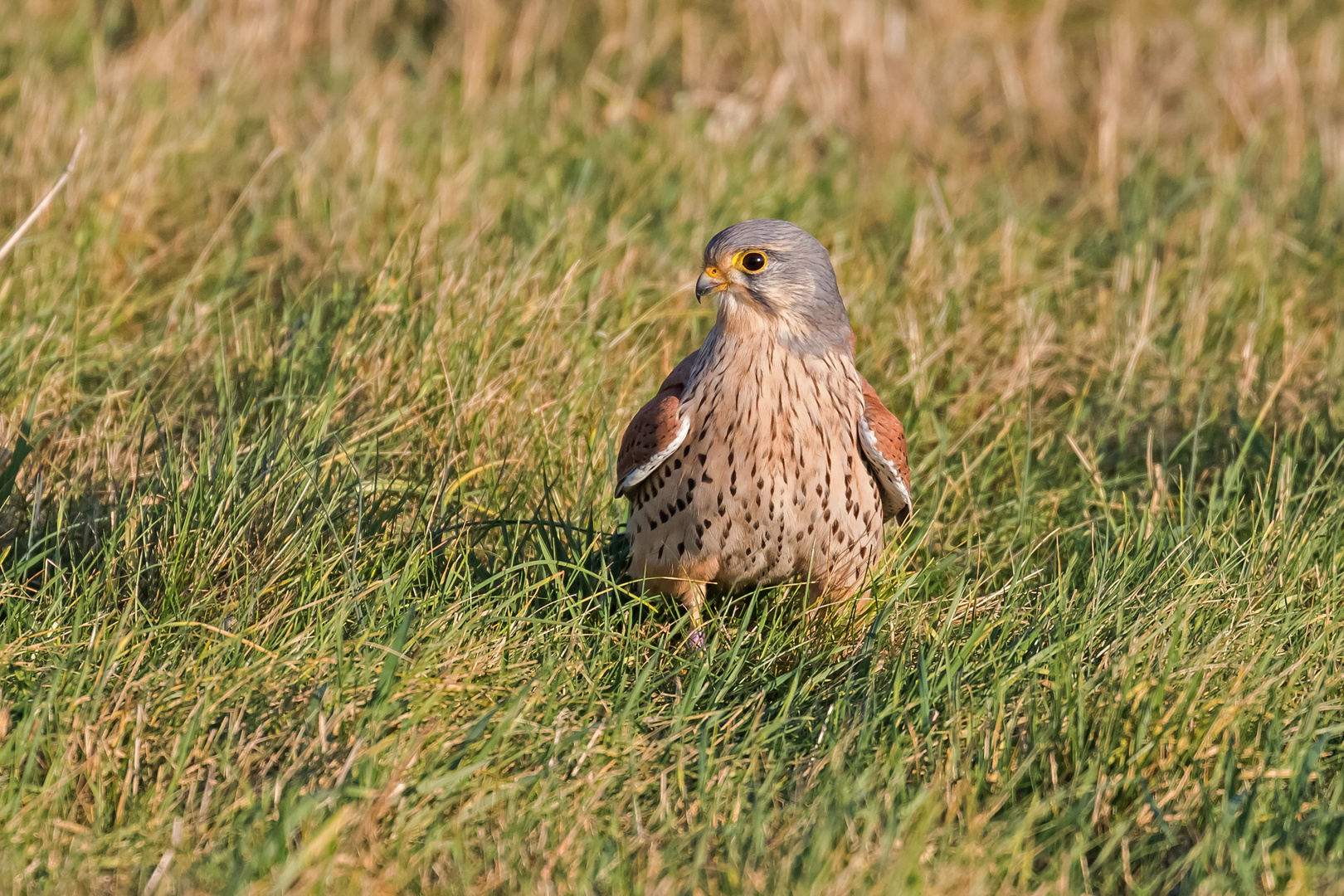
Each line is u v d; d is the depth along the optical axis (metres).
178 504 8.66
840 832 6.59
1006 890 6.30
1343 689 8.21
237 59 17.98
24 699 7.25
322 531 9.02
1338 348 12.41
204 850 6.42
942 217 14.97
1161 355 12.59
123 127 14.80
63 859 6.26
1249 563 9.12
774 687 8.19
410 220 13.01
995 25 20.62
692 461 8.58
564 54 19.36
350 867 6.26
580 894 6.15
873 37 19.33
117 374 10.64
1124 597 8.78
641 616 9.18
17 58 17.06
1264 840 6.54
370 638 7.90
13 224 13.10
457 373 10.86
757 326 8.34
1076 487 10.78
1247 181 16.86
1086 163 18.50
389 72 18.19
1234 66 19.80
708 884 6.32
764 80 19.23
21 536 9.11
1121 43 20.02
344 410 10.52
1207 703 7.68
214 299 12.09
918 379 11.52
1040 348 12.13
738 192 15.22
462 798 6.91
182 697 7.20
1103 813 7.14
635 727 7.63
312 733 7.11
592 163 15.46
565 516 10.09
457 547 9.22
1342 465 10.79
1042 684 8.02
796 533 8.66
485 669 7.89
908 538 10.21
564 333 11.46
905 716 7.69
